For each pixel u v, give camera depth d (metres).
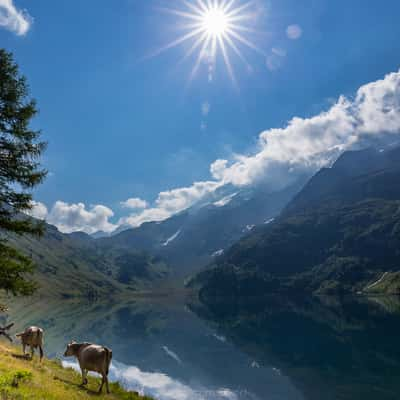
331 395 45.28
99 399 17.08
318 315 146.00
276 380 53.47
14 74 20.27
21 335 25.58
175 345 84.69
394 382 49.19
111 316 164.62
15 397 11.66
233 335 98.25
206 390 49.00
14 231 19.86
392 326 99.19
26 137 20.03
